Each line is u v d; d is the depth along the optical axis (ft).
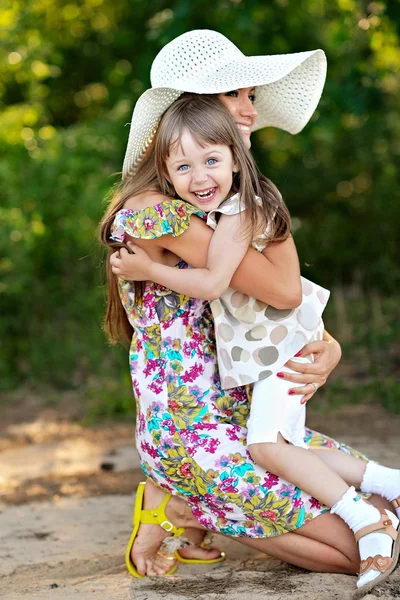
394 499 9.93
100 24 40.01
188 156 9.39
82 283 28.53
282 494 9.48
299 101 11.00
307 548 9.64
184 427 9.67
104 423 21.29
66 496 14.84
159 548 10.41
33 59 32.94
